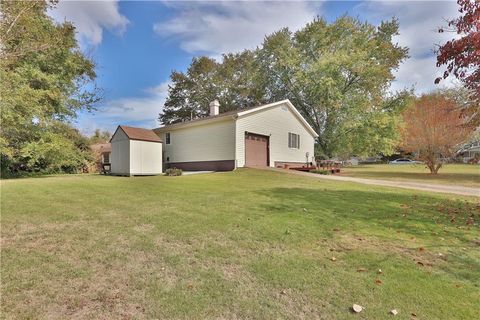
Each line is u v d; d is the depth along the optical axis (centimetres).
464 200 683
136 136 1522
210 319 202
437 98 1569
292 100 2678
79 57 1697
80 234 381
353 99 2323
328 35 2567
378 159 4544
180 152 1794
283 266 290
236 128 1469
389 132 2142
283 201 626
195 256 313
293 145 1923
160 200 627
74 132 1862
